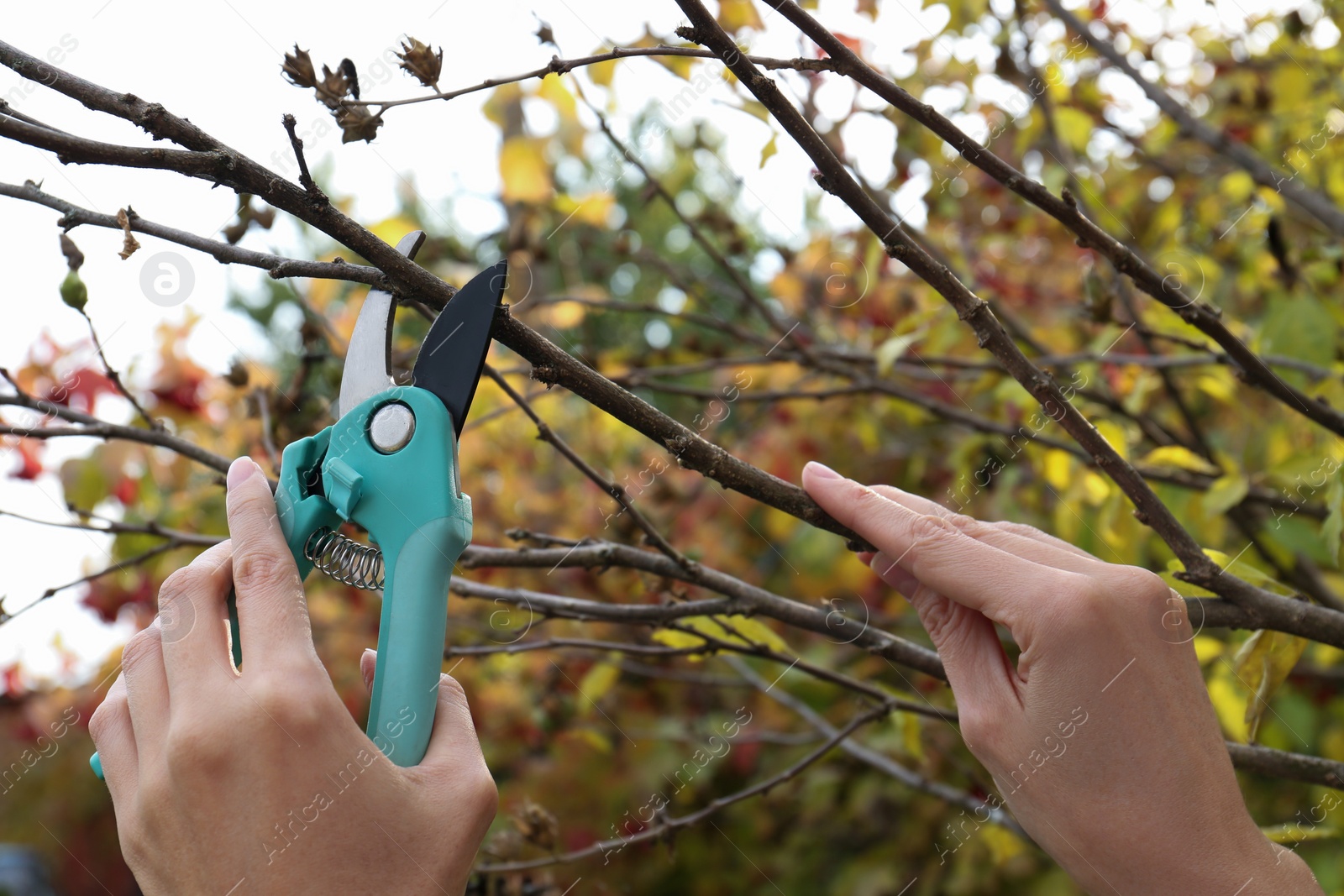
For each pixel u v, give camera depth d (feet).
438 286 3.23
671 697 11.13
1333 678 9.33
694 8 3.13
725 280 11.72
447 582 3.35
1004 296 10.15
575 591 8.75
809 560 10.47
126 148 2.68
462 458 9.24
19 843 15.75
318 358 6.00
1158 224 9.36
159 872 2.62
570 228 9.61
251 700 2.57
